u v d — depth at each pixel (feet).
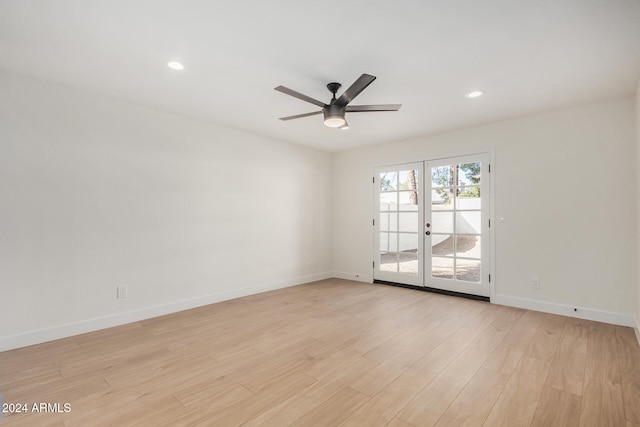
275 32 6.96
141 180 11.34
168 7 6.10
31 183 9.12
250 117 12.76
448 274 14.76
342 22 6.60
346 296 14.44
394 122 13.28
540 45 7.45
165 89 10.02
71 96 9.87
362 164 18.04
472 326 10.44
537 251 12.25
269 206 15.74
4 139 8.73
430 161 15.30
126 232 10.94
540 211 12.20
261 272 15.29
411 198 16.11
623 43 7.32
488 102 11.05
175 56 8.00
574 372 7.32
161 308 11.71
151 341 9.21
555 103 11.17
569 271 11.59
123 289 10.80
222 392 6.52
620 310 10.64
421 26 6.73
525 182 12.53
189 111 12.05
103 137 10.48
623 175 10.65
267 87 9.85
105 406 6.03
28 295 9.02
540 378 7.06
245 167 14.70
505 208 13.01
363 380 6.99
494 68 8.61
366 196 17.85
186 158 12.60
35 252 9.15
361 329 10.18
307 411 5.88
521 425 5.47
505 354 8.29
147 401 6.20
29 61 8.25
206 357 8.15
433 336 9.57
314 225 18.19
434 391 6.55
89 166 10.18
